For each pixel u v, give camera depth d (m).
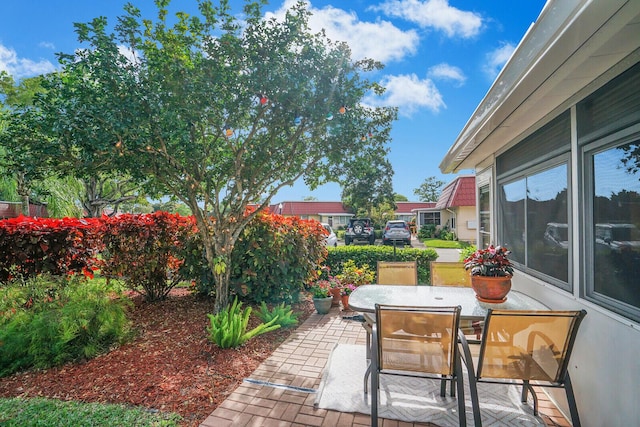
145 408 2.49
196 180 4.36
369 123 4.71
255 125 4.28
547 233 3.03
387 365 2.28
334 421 2.39
